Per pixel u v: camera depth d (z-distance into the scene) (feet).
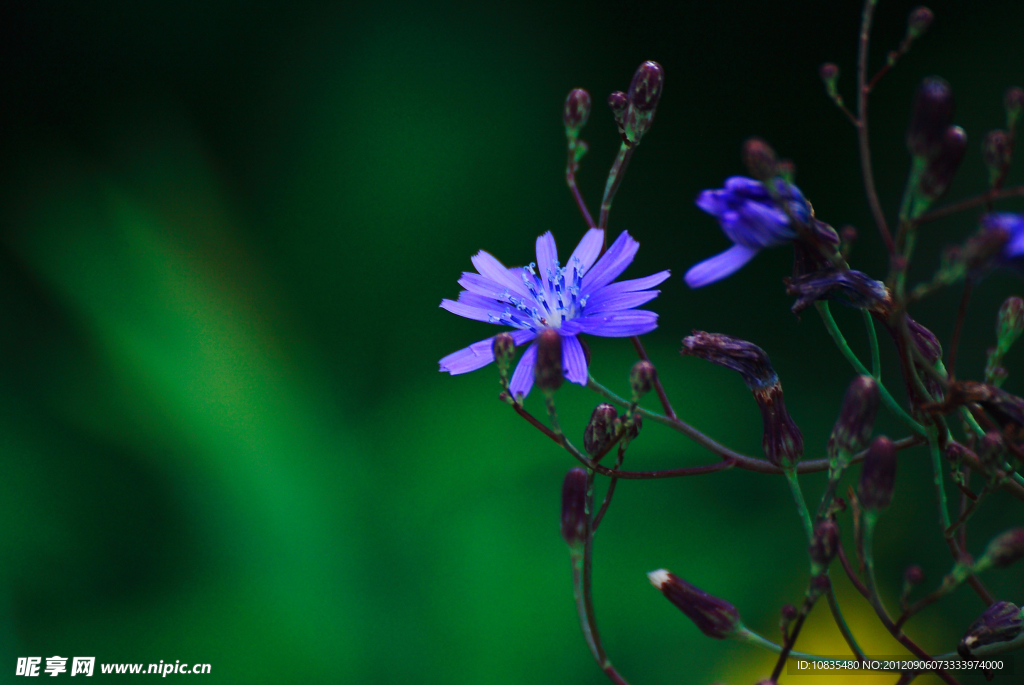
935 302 2.38
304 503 1.96
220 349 2.11
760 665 1.71
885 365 2.34
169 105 2.69
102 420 2.04
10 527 1.97
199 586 1.89
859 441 1.19
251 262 2.39
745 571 1.91
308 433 2.09
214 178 2.52
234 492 1.96
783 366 2.46
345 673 1.78
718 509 2.03
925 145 1.15
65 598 1.92
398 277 2.65
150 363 2.06
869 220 2.68
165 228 2.32
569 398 2.16
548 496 2.03
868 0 1.19
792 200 1.17
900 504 2.00
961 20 2.65
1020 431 1.18
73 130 2.68
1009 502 1.92
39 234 2.26
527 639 1.83
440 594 1.89
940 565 1.89
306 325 2.53
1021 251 1.13
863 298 1.20
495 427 2.13
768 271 2.62
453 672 1.80
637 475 1.24
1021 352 2.24
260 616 1.84
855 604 1.78
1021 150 2.46
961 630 1.77
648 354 2.33
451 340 2.54
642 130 1.29
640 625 1.83
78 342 2.22
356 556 1.93
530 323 1.31
